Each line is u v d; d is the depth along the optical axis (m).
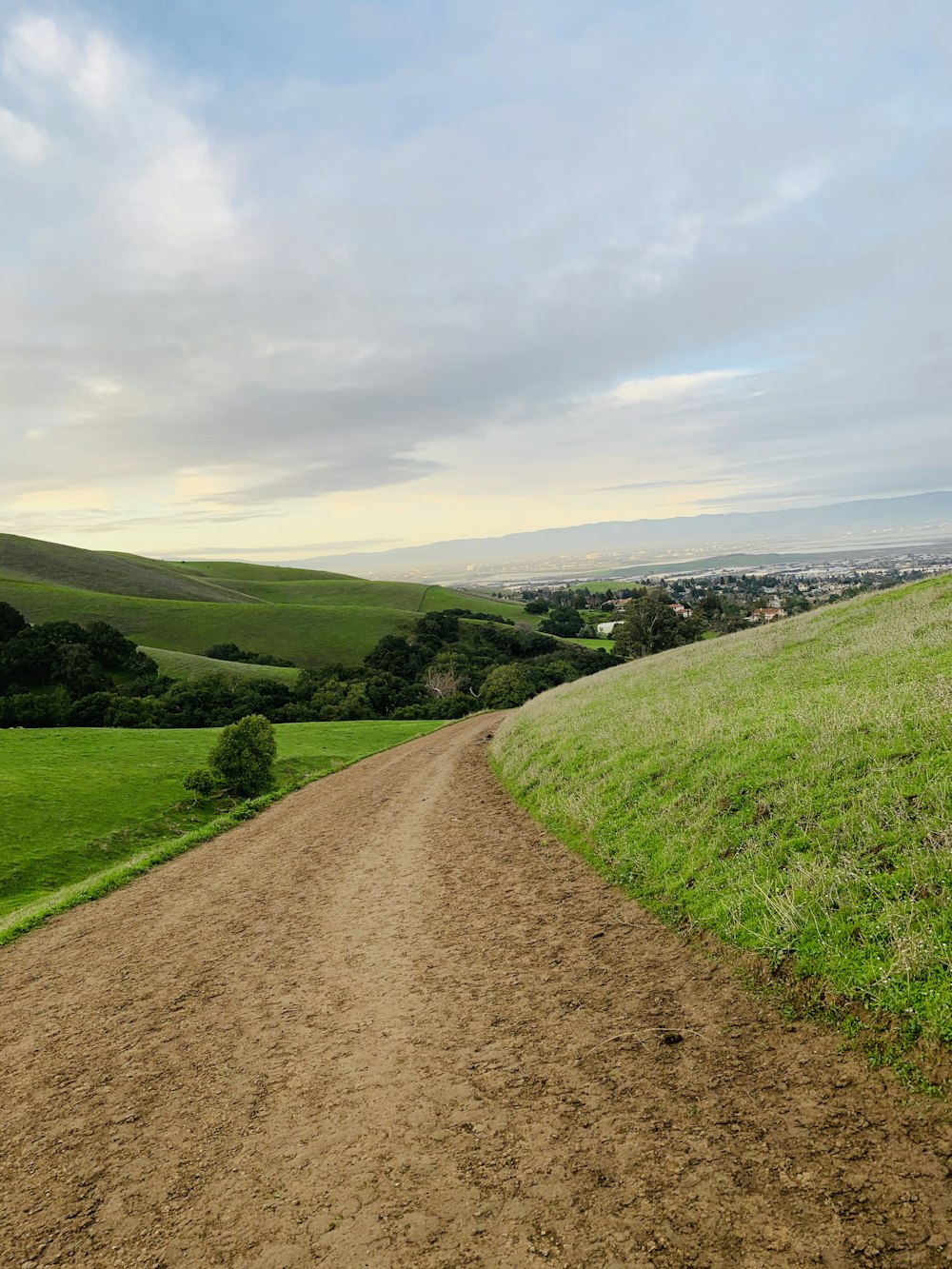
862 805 8.96
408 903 12.71
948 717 10.22
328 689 85.00
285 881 16.89
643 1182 4.51
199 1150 5.98
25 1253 5.00
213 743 54.19
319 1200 4.98
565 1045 6.57
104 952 13.50
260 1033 8.31
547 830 15.55
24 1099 7.69
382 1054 7.15
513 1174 4.84
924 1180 4.08
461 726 61.28
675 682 25.36
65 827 33.28
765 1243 3.85
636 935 8.95
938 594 23.98
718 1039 6.14
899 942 6.14
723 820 10.73
